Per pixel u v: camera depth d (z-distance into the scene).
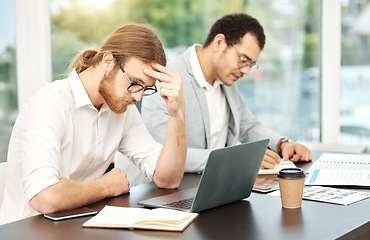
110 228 1.33
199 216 1.44
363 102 4.03
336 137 4.03
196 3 3.57
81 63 1.80
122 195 1.70
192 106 2.36
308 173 1.99
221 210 1.50
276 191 1.72
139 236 1.27
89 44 3.15
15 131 1.78
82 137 1.81
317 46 4.04
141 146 1.97
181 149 1.81
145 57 1.67
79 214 1.44
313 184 1.81
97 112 1.83
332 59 3.96
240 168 1.52
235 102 2.59
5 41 2.89
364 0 3.97
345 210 1.48
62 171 1.78
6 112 2.94
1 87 2.90
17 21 2.89
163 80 1.72
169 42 3.47
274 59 3.97
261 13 3.88
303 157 2.27
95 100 1.81
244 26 2.31
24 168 1.56
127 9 3.26
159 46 1.73
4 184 1.83
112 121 1.92
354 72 4.02
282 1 3.94
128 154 2.00
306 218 1.41
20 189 1.76
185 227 1.33
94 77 1.77
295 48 4.01
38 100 1.69
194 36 3.58
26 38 2.92
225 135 2.55
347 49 4.00
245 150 1.50
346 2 3.96
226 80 2.39
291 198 1.50
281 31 3.96
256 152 1.56
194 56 2.40
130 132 2.01
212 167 1.41
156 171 1.84
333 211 1.47
